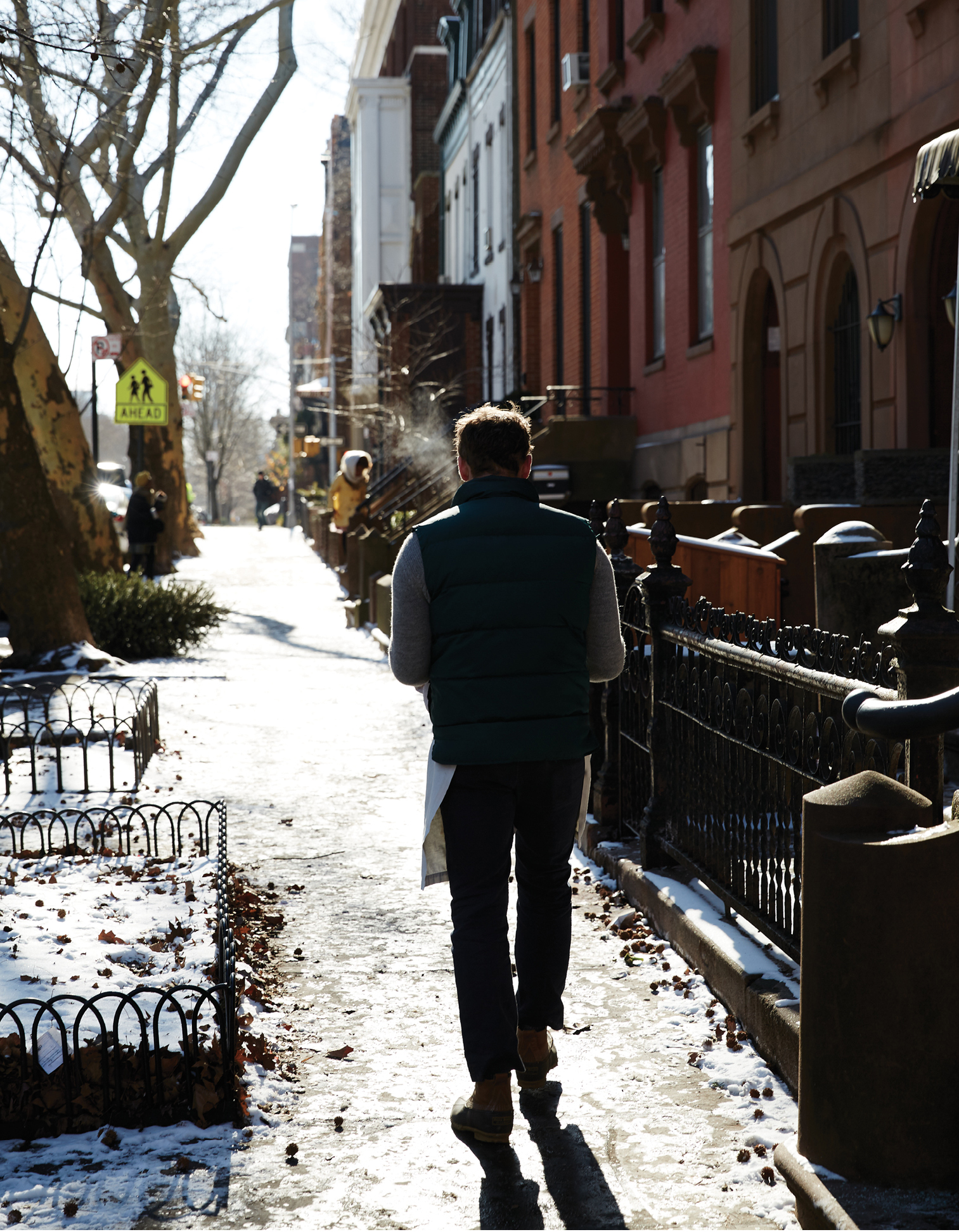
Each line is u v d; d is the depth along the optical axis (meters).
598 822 6.59
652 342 21.12
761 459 16.66
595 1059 4.07
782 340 15.40
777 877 4.23
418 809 7.80
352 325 57.88
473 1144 3.51
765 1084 3.82
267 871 6.41
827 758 3.78
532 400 27.69
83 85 11.48
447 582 3.63
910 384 12.03
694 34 18.45
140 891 5.76
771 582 10.25
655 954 5.02
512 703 3.59
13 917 5.25
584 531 3.77
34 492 12.70
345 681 13.44
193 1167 3.36
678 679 5.44
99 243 18.09
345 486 28.77
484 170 35.19
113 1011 4.25
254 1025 4.30
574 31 25.16
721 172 17.53
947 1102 2.85
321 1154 3.44
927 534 3.28
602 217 22.58
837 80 13.53
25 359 17.12
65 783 8.28
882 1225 2.71
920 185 8.16
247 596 23.16
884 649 3.48
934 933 2.85
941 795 3.30
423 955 5.12
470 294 36.34
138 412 22.25
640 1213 3.13
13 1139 3.52
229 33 17.19
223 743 9.93
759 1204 3.16
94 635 14.53
